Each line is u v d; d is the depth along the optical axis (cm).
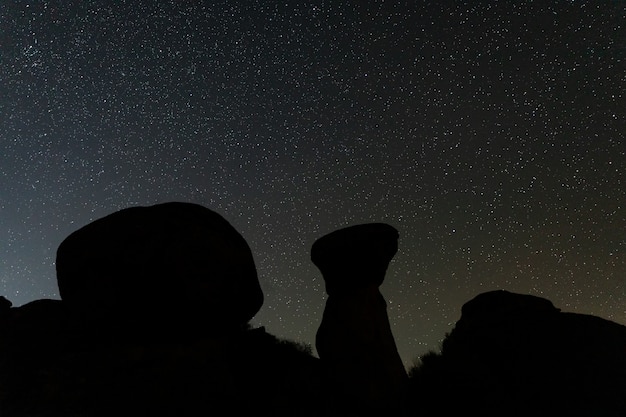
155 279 574
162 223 607
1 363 512
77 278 590
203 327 587
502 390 589
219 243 609
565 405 561
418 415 565
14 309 607
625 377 586
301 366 605
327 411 536
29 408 464
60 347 545
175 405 479
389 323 609
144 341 560
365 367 562
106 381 487
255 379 566
